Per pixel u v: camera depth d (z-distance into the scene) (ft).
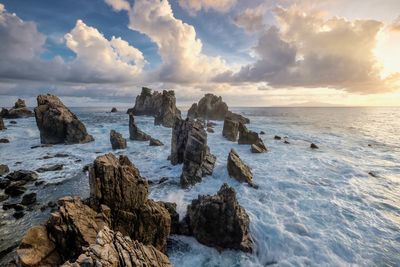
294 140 143.64
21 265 29.58
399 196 64.75
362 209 57.82
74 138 128.26
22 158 100.27
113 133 119.85
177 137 91.91
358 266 40.42
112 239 27.37
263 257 43.93
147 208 44.19
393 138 151.53
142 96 320.09
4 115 240.94
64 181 76.18
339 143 134.51
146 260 26.96
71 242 33.58
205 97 288.30
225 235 45.98
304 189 68.23
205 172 78.38
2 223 51.88
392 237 47.57
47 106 128.67
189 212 51.70
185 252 45.19
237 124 145.48
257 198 62.90
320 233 48.52
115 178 42.75
